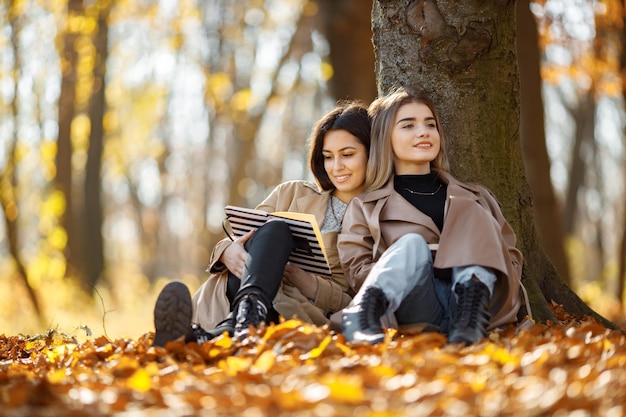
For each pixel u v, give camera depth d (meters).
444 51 7.04
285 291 6.09
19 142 26.28
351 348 4.80
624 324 14.38
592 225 54.53
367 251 6.15
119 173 44.53
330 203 6.78
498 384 3.85
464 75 7.06
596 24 20.75
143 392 3.96
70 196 27.58
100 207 30.34
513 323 6.06
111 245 58.91
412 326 5.54
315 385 3.78
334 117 6.71
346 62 18.30
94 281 29.03
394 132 6.40
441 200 6.34
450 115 7.07
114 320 17.28
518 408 3.48
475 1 7.03
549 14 19.86
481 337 5.16
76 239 27.73
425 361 4.20
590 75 22.39
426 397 3.63
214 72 33.44
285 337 4.93
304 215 5.92
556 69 22.42
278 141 55.16
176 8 29.56
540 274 7.61
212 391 3.88
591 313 7.77
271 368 4.35
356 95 18.30
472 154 7.07
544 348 4.52
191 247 59.88
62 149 27.23
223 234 36.84
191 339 5.21
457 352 4.61
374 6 7.45
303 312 5.95
